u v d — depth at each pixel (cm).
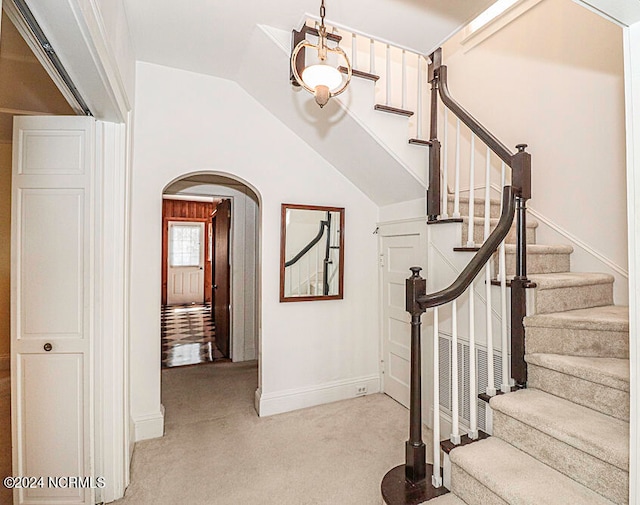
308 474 225
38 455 195
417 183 281
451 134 367
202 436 271
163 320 760
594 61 256
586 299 229
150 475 224
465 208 288
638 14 110
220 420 297
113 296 206
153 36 238
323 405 326
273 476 223
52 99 222
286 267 317
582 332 191
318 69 156
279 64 246
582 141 264
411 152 275
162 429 272
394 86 356
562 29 276
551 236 285
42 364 195
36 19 118
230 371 428
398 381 330
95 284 202
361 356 350
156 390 272
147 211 271
